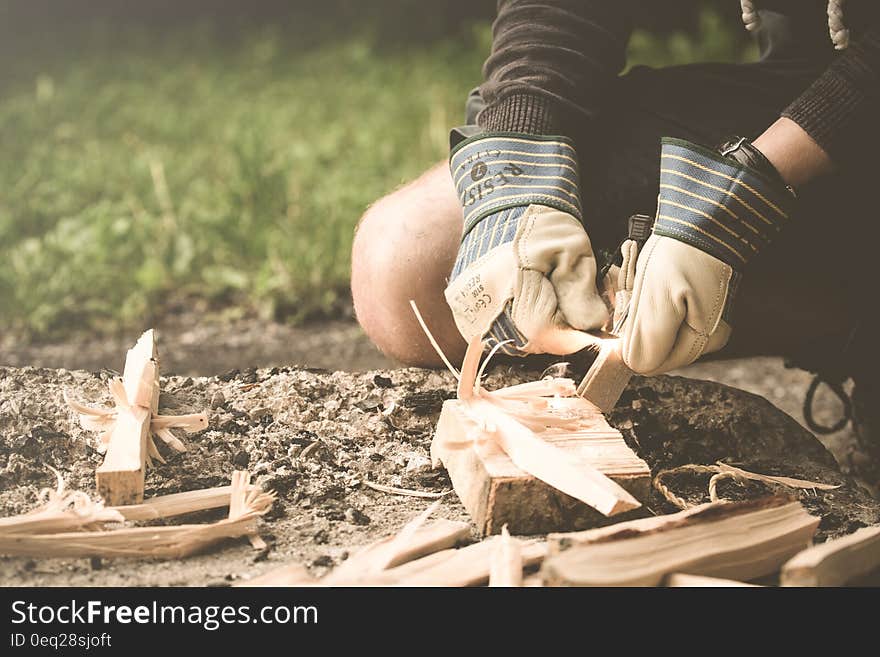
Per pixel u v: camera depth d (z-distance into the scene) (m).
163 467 2.52
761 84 2.97
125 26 13.92
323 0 14.34
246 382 2.93
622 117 3.00
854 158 2.47
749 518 2.03
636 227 2.58
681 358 2.43
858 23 2.64
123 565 2.14
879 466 3.34
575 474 2.15
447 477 2.58
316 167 7.54
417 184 3.19
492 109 2.79
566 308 2.41
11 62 12.05
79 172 7.28
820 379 3.29
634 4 2.90
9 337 5.24
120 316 5.45
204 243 6.15
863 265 2.93
